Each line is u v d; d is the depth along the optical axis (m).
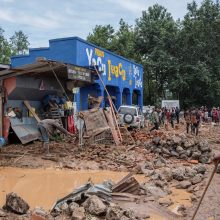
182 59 58.09
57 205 8.94
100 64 31.97
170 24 60.12
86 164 15.25
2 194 11.02
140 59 62.75
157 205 9.65
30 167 14.73
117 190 10.17
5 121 19.89
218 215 8.55
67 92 25.05
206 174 13.35
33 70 19.86
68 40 27.91
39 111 22.88
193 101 58.75
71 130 23.53
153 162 15.78
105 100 33.75
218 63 58.03
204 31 58.03
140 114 31.25
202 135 29.45
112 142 20.86
